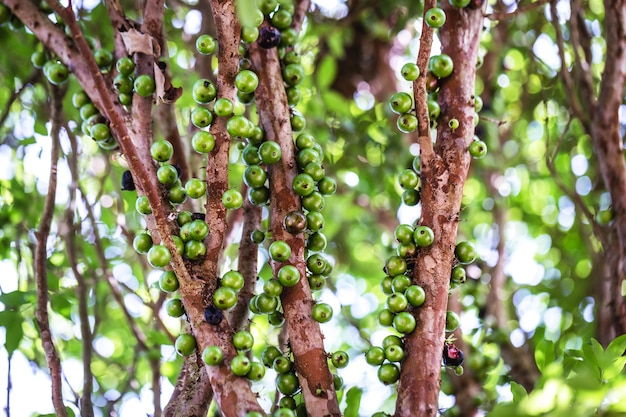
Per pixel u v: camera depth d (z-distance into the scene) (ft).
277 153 10.74
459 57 11.21
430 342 10.04
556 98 19.88
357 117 20.40
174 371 15.92
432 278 10.38
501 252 18.54
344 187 21.08
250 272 12.09
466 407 14.23
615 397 9.49
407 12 20.71
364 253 22.47
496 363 15.29
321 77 19.51
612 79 14.83
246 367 9.36
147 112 11.09
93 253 17.63
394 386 14.85
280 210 10.77
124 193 18.16
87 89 10.87
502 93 20.68
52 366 11.75
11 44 15.07
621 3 14.88
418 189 11.31
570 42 17.56
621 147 14.82
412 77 10.41
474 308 17.37
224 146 10.44
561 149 20.29
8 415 13.03
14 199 16.75
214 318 9.65
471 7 11.39
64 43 11.05
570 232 21.26
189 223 10.05
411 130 11.09
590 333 15.66
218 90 10.54
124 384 16.98
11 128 17.10
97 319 15.99
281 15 11.77
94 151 18.10
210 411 15.16
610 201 15.61
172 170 10.44
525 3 19.12
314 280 10.85
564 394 8.70
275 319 10.95
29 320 16.26
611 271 14.61
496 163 19.92
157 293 17.92
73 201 14.79
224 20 10.36
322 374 10.02
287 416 9.42
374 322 21.09
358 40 23.02
